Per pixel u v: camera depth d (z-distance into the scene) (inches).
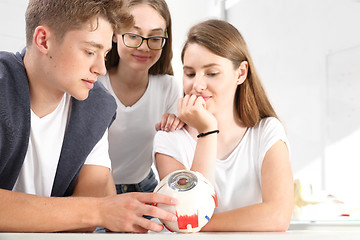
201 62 46.6
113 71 65.3
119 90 65.0
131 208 34.0
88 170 45.8
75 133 43.9
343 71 104.2
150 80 66.7
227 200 48.2
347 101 103.1
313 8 110.9
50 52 38.2
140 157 67.5
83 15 36.3
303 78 114.1
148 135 67.0
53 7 37.4
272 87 122.7
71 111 44.3
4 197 34.2
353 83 101.7
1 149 40.0
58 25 37.2
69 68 37.9
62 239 29.2
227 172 48.8
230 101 49.6
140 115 65.9
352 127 102.3
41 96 41.7
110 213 34.3
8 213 33.7
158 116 67.5
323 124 108.4
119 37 60.5
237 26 133.4
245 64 49.2
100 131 45.0
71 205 34.5
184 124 52.5
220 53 46.6
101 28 37.3
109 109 46.1
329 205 57.3
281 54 120.6
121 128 65.4
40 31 38.1
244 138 49.6
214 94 46.9
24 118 40.6
